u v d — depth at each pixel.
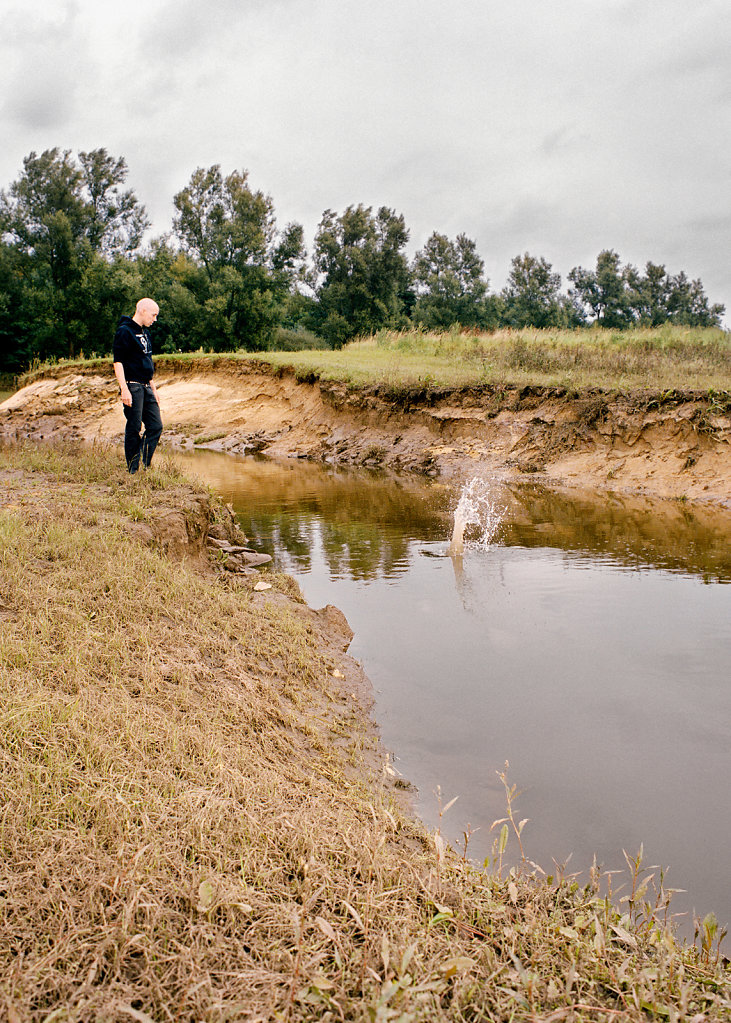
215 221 49.22
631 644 5.48
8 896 2.25
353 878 2.63
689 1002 2.15
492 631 5.83
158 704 3.65
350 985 2.09
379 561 8.07
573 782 3.70
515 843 3.23
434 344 26.17
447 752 4.02
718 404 12.23
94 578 4.77
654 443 12.92
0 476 7.77
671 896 2.67
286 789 3.28
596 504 11.19
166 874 2.42
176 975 2.08
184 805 2.81
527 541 8.88
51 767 2.84
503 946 2.33
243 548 7.80
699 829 3.31
